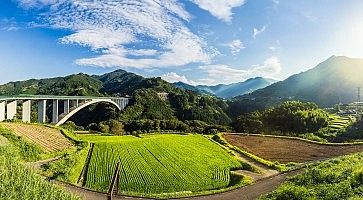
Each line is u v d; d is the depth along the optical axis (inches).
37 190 1147.3
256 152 3169.3
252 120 5231.3
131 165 2522.1
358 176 1061.8
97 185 1927.9
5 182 1132.5
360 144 3459.6
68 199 1186.0
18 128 3211.1
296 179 1461.6
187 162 2694.4
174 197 1589.6
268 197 1194.6
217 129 5216.5
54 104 4918.8
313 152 3137.3
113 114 6683.1
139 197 1572.3
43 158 2439.7
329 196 979.3
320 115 5255.9
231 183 2095.2
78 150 2859.3
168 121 5723.4
